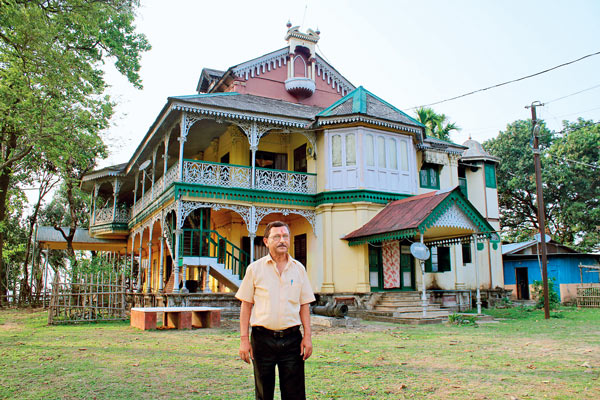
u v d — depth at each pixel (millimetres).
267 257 3645
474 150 22953
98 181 26594
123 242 28156
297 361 3467
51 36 12852
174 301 14609
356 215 17000
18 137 17312
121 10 13766
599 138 31719
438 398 4809
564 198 33188
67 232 27750
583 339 9547
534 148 15914
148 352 7730
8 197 22188
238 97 19234
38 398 4801
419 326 12484
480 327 12094
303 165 19469
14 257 34281
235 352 7734
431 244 17172
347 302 16141
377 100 19609
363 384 5414
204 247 21047
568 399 4773
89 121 16281
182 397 4828
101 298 14109
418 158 20312
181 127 15781
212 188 16062
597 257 25625
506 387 5285
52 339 9508
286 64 22750
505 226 38219
